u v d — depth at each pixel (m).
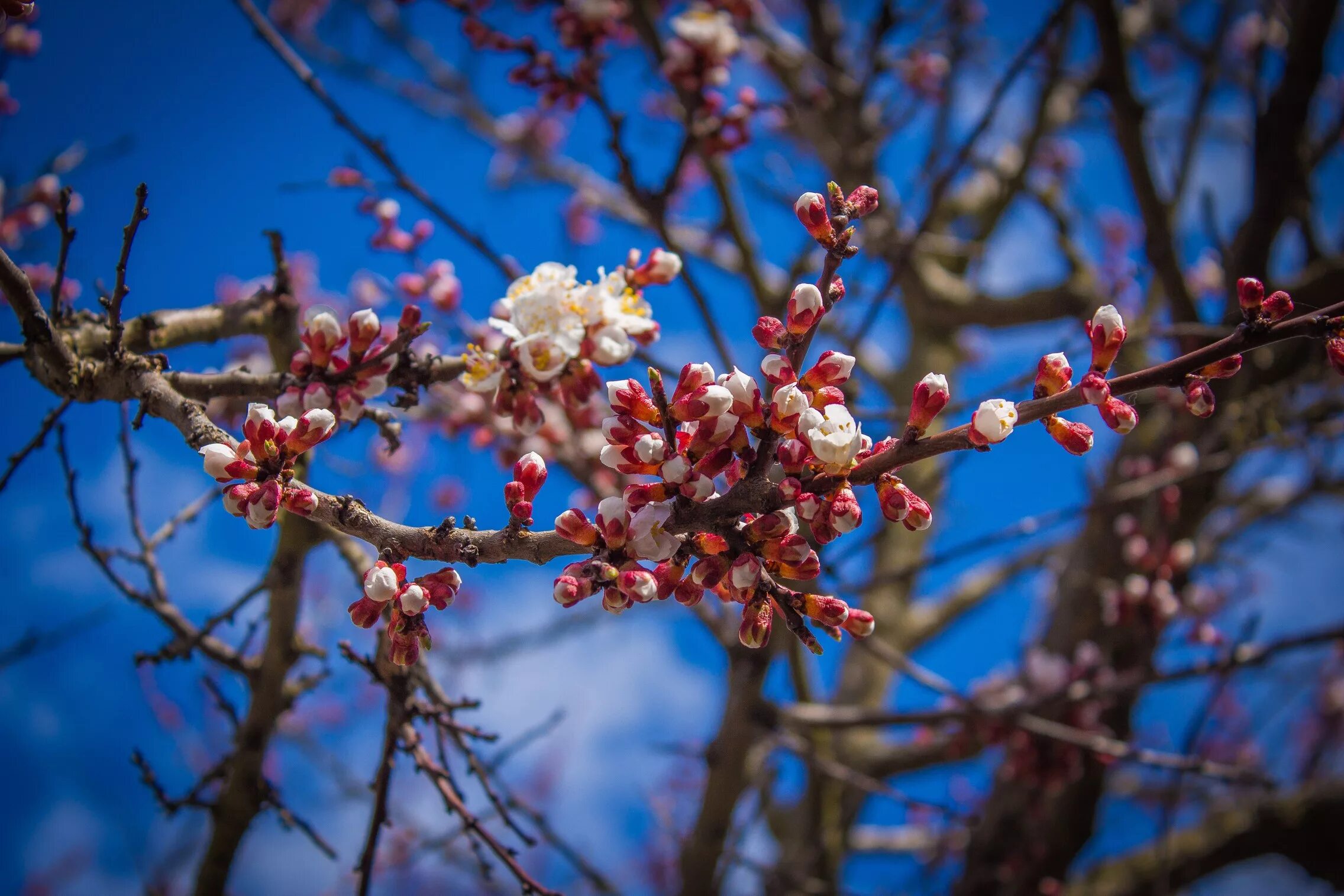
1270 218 5.07
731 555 1.99
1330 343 1.82
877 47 5.77
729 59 4.47
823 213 2.11
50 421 2.79
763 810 5.89
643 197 4.06
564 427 4.49
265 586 3.41
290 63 3.70
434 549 2.03
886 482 1.94
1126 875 6.27
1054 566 7.89
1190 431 5.16
